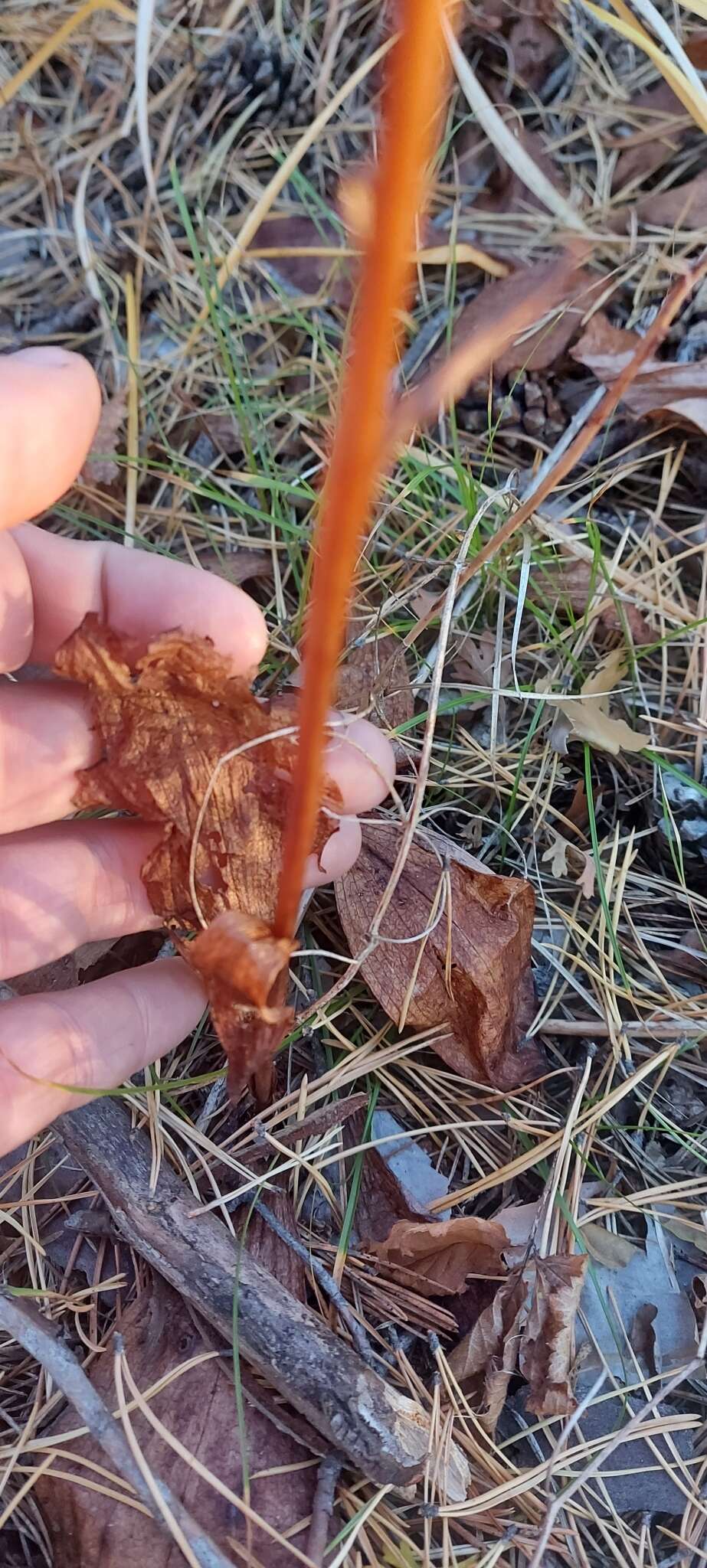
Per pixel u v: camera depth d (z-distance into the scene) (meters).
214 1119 0.18
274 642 0.21
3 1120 0.15
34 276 0.27
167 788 0.14
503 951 0.18
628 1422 0.16
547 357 0.24
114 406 0.25
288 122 0.28
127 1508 0.14
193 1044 0.19
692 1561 0.15
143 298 0.27
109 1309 0.17
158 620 0.17
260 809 0.14
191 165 0.28
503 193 0.27
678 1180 0.18
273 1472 0.15
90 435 0.15
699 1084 0.19
